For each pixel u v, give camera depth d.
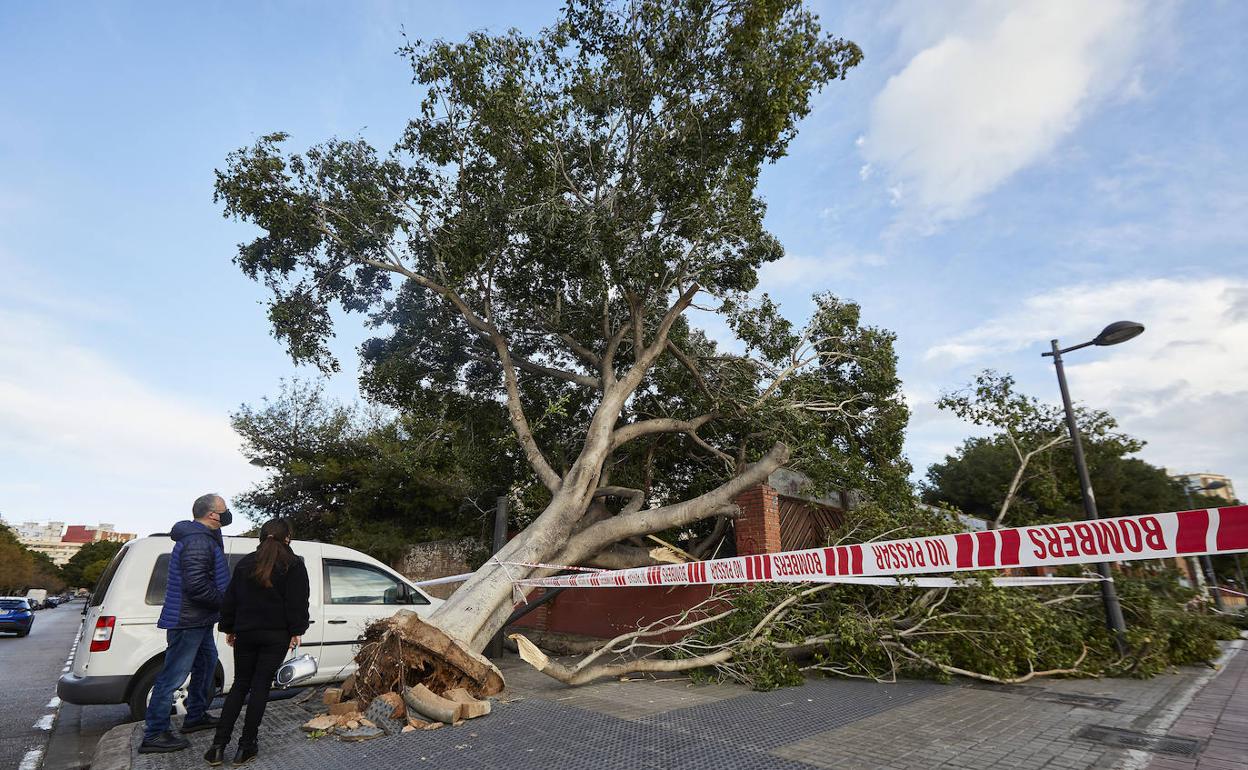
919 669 7.86
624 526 9.23
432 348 12.15
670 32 9.76
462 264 9.83
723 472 12.30
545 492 11.99
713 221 9.69
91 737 6.27
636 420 12.72
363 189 9.98
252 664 4.80
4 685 9.36
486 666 6.35
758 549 9.88
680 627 8.12
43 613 43.00
